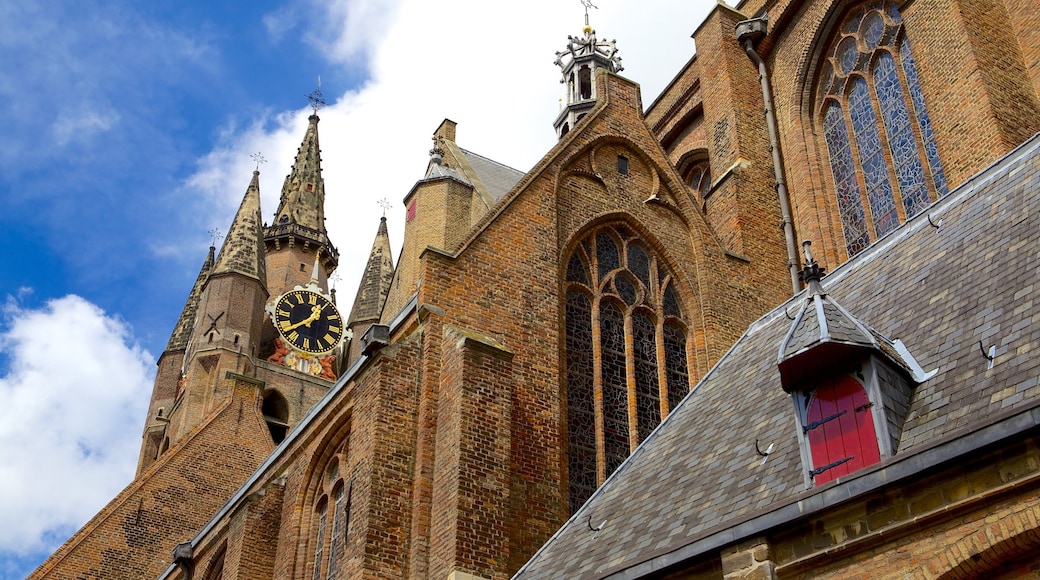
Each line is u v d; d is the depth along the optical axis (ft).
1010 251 52.60
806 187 117.80
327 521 99.60
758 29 129.18
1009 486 39.83
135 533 162.91
